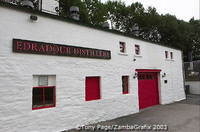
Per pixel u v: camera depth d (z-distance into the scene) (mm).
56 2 13039
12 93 6293
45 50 7254
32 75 6855
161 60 14930
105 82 9719
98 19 23875
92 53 9117
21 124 6430
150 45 13781
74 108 8102
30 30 6965
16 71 6438
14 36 6508
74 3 18906
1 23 6230
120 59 10859
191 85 22109
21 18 6758
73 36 8445
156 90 14375
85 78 8812
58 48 7699
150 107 13172
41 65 7133
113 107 10008
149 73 13805
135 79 11867
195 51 33844
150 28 28562
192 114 10711
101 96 9430
